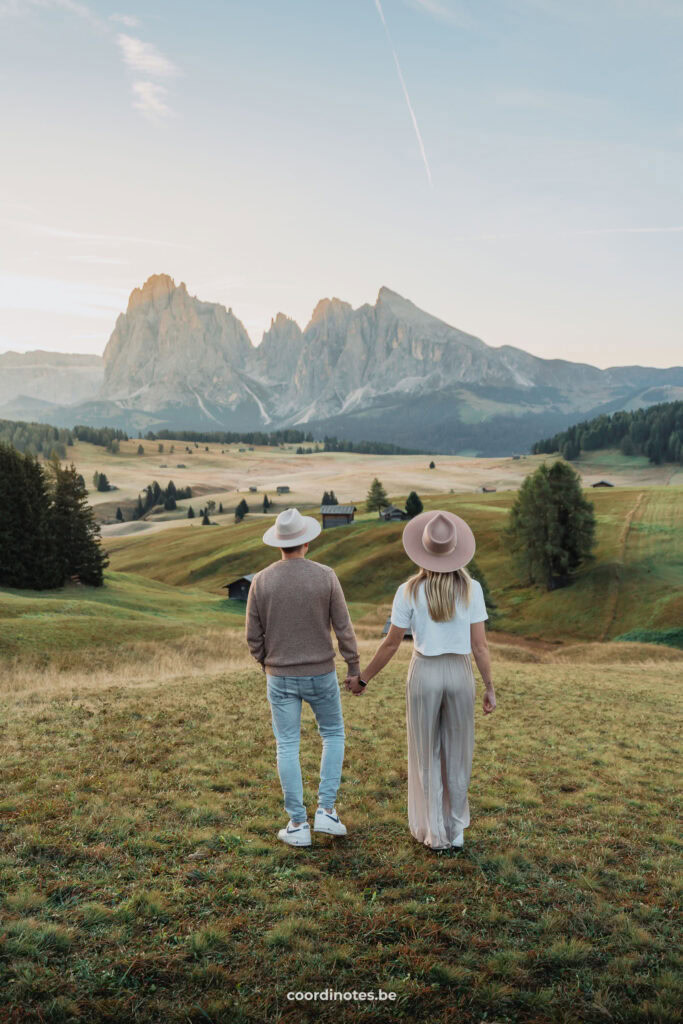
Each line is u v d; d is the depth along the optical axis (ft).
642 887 15.48
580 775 26.22
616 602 225.76
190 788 21.03
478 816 20.04
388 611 200.34
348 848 16.81
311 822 18.40
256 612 16.57
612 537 282.77
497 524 336.49
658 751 31.94
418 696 16.46
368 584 285.64
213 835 16.99
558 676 65.46
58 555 202.59
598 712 43.29
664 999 11.03
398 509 388.78
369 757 26.76
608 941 12.90
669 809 22.09
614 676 69.92
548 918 13.47
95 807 18.44
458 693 16.30
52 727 27.91
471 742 16.83
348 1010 10.41
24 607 135.85
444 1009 10.59
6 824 16.76
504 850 17.10
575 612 226.17
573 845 18.04
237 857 15.75
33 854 15.21
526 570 252.21
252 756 25.35
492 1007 10.72
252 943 12.12
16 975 10.65
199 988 10.75
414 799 17.28
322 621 16.46
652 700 50.52
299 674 16.22
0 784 20.01
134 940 11.94
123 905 13.11
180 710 33.30
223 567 348.38
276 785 21.83
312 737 29.94
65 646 94.94
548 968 11.91
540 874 15.88
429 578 16.16
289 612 16.17
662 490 387.14
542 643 207.62
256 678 46.96
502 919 13.46
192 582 338.75
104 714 31.22
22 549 189.88
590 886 15.26
